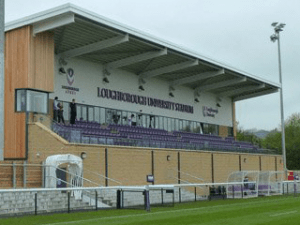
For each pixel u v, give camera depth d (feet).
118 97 122.42
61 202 70.69
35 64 90.53
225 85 147.84
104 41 100.42
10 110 90.94
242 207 71.87
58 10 85.10
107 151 92.43
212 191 106.32
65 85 107.04
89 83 114.01
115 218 54.19
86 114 112.68
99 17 89.25
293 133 257.55
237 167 138.92
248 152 150.41
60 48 103.65
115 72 121.90
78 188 61.41
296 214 58.80
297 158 238.89
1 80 73.15
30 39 89.92
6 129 91.25
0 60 73.10
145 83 132.16
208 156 125.39
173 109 143.33
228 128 173.06
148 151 103.81
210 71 133.90
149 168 103.65
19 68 90.38
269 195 111.65
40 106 91.76
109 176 92.32
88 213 61.98
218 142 151.84
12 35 91.81
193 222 49.47
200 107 156.87
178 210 66.74
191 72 134.41
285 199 93.97
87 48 102.68
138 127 122.01
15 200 65.87
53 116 102.12
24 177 75.92
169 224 47.52
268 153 165.17
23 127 89.04
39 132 87.81
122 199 71.51
